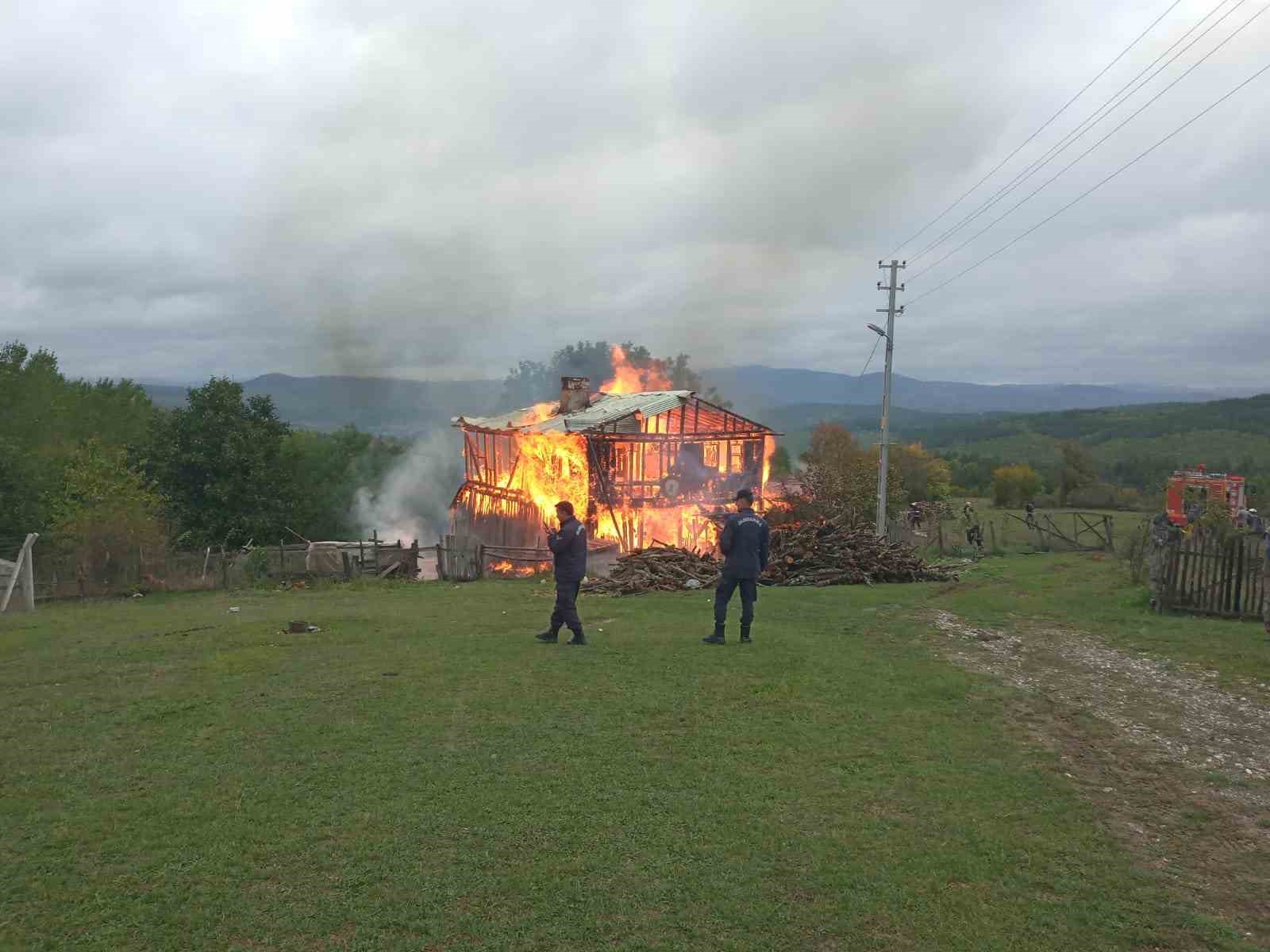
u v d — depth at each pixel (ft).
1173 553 48.21
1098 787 21.07
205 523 120.57
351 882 15.51
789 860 16.63
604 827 17.97
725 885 15.57
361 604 55.16
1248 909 15.19
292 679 30.83
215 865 16.16
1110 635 41.83
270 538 126.62
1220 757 23.47
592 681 30.19
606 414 97.81
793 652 35.37
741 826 18.12
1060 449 210.59
